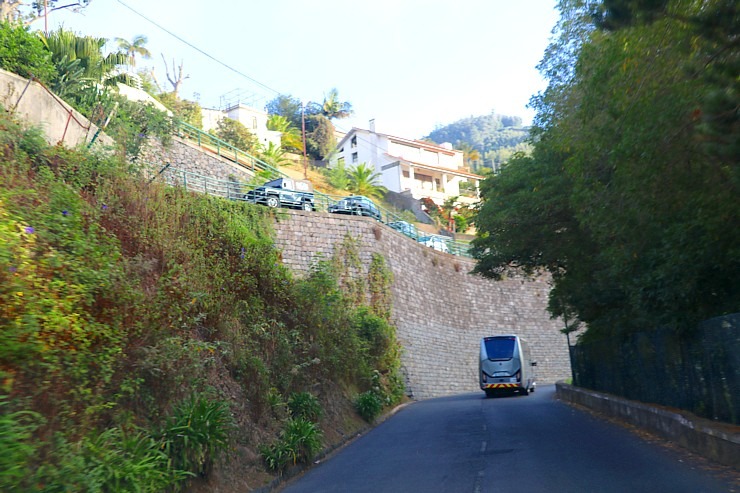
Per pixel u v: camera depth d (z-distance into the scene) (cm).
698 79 927
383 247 3788
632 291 1488
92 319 831
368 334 2800
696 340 1230
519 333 5316
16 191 941
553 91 1502
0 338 640
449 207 7150
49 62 2638
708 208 1062
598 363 2198
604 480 904
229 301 1431
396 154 7956
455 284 4844
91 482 662
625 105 1041
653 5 828
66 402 726
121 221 1226
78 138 1720
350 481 1084
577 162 1275
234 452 1091
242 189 3531
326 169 7094
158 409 938
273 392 1403
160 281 1090
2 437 561
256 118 7181
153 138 3447
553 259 2184
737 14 805
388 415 2420
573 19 1306
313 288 1955
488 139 19675
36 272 772
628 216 1224
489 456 1209
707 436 1033
